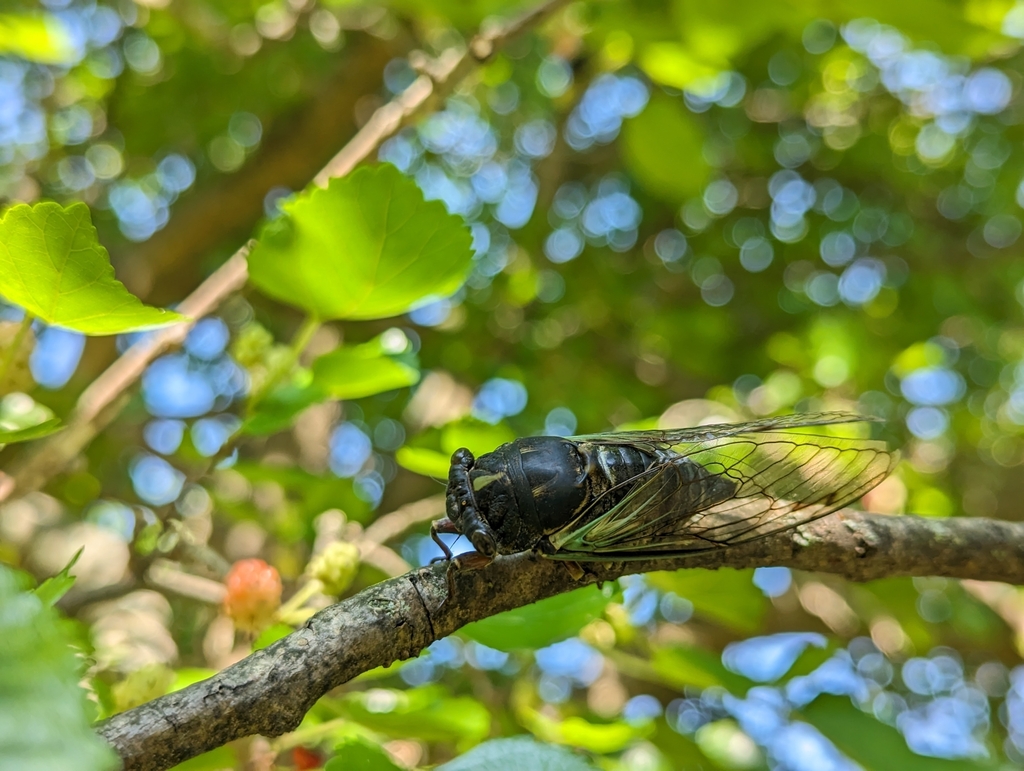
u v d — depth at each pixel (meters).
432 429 0.17
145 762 0.11
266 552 0.23
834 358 0.35
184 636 0.23
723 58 0.21
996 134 0.42
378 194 0.14
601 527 0.14
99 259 0.12
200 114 0.36
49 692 0.09
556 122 0.34
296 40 0.34
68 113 0.37
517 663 0.20
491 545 0.13
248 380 0.17
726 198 0.41
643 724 0.16
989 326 0.41
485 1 0.21
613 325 0.38
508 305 0.36
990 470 0.40
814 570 0.14
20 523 0.23
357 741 0.13
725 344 0.38
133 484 0.27
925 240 0.41
